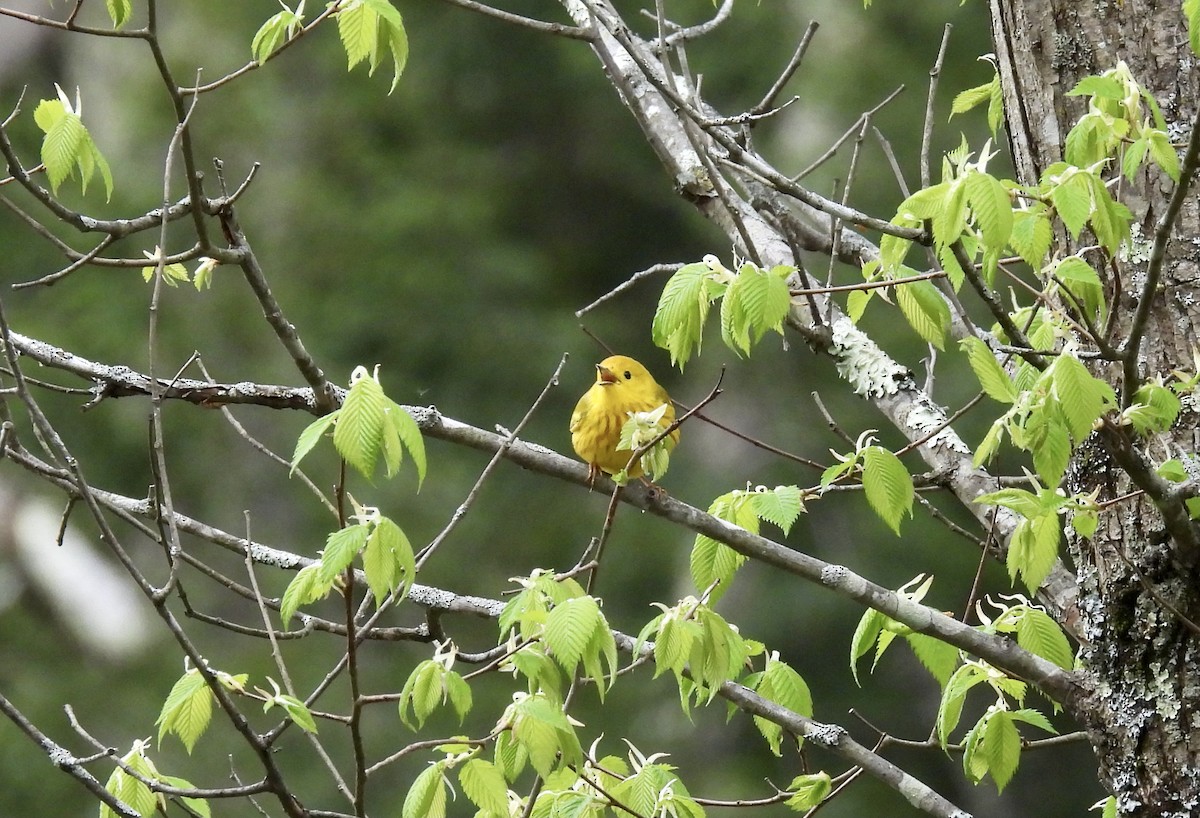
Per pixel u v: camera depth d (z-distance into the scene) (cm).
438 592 568
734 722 1797
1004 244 401
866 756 537
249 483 1902
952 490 586
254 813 1543
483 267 2172
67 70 2323
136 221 490
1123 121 416
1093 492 491
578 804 485
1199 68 496
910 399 609
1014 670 504
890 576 1822
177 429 1880
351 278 2119
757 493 516
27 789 1554
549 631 432
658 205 2389
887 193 1909
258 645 1788
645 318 2308
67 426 1834
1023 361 507
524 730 442
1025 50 526
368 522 431
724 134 499
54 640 1811
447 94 2388
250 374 1945
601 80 2377
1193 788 466
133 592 1847
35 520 1873
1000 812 1888
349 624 436
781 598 1878
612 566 1927
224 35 2208
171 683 1742
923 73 1994
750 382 2006
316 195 2161
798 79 2069
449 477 1948
